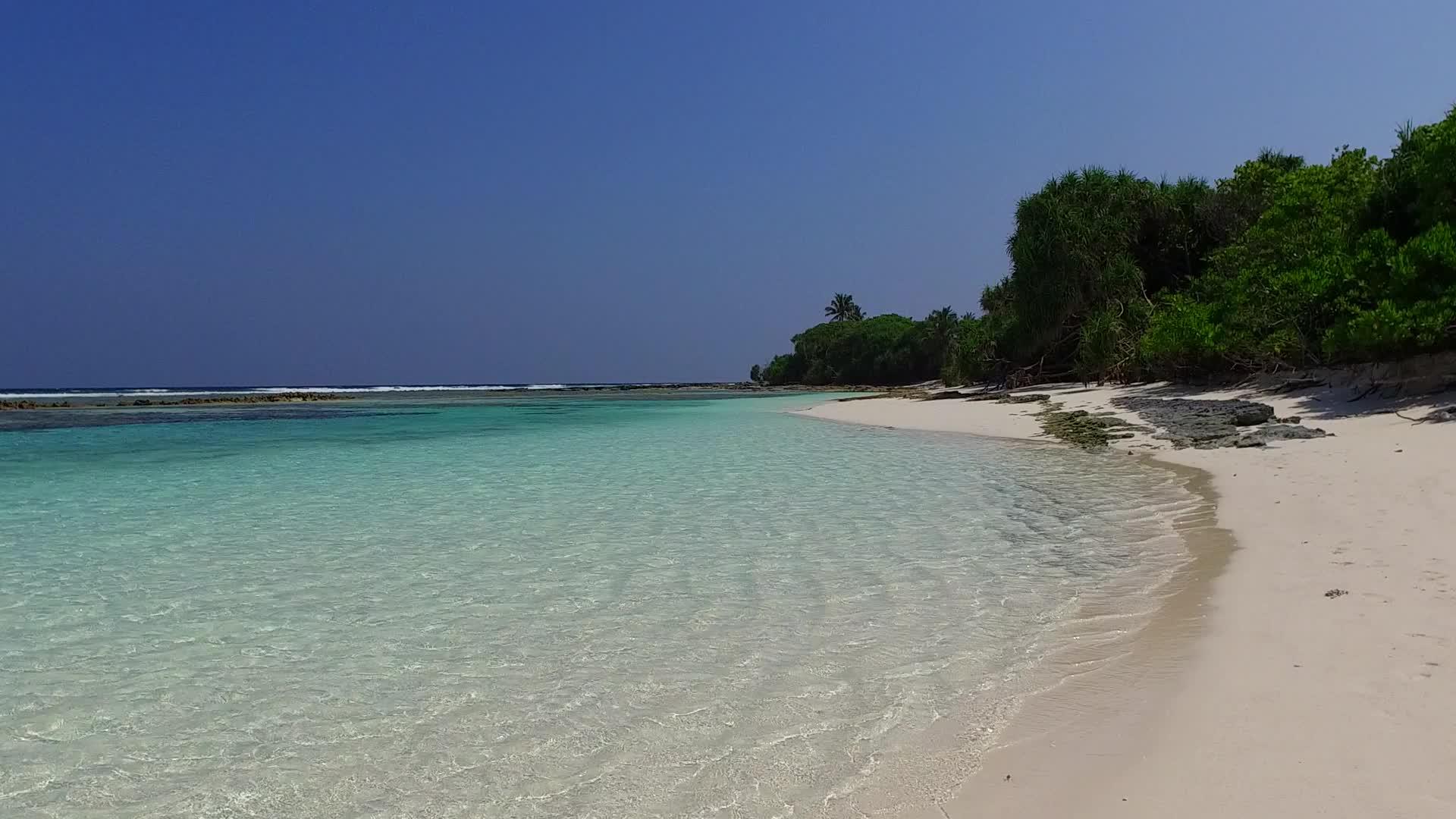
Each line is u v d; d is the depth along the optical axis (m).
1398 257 16.44
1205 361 27.66
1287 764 3.44
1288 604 5.67
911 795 3.50
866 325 107.44
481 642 5.68
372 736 4.25
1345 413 16.81
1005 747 3.89
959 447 18.80
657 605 6.48
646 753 4.00
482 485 13.67
